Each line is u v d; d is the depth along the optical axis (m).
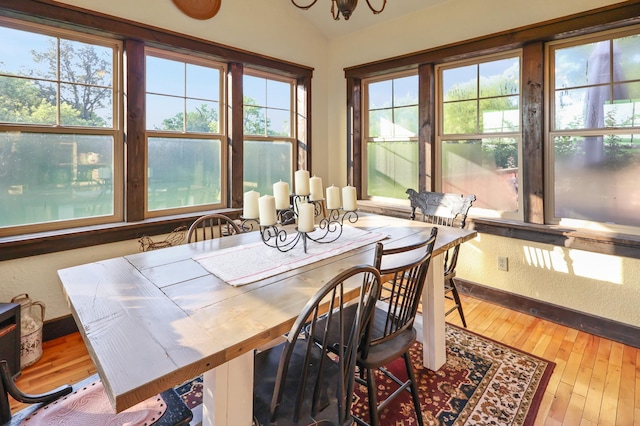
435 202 2.72
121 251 2.65
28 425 1.03
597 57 2.45
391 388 1.91
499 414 1.71
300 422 1.06
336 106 3.97
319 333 1.58
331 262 1.61
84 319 1.06
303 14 3.66
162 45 2.75
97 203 2.63
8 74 2.23
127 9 2.55
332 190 2.05
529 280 2.76
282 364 1.03
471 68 3.08
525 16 2.64
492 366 2.09
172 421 1.07
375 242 1.95
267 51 3.41
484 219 2.94
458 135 3.18
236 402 1.07
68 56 2.45
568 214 2.64
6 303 1.97
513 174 2.89
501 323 2.64
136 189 2.71
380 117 3.76
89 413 1.08
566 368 2.08
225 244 1.94
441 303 2.07
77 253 2.47
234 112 3.23
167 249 1.83
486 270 2.98
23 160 2.32
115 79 2.65
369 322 1.31
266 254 1.73
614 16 2.26
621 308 2.36
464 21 2.97
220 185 3.29
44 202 2.41
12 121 2.26
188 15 2.86
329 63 4.00
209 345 0.92
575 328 2.55
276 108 3.68
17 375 1.94
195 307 1.14
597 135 2.48
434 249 1.80
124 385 0.76
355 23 3.60
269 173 3.65
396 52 3.43
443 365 2.10
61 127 2.44
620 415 1.69
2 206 2.26
